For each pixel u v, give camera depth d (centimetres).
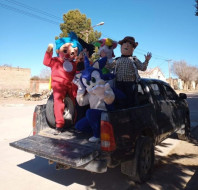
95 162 312
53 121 436
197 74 6119
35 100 2375
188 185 356
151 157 399
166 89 554
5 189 385
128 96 430
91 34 2741
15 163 509
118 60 445
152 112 429
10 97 2736
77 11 2794
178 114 576
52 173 450
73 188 382
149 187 376
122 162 348
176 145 623
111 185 387
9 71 3453
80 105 425
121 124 338
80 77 397
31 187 391
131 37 453
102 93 358
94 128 363
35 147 353
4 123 1016
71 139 382
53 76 446
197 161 498
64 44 452
